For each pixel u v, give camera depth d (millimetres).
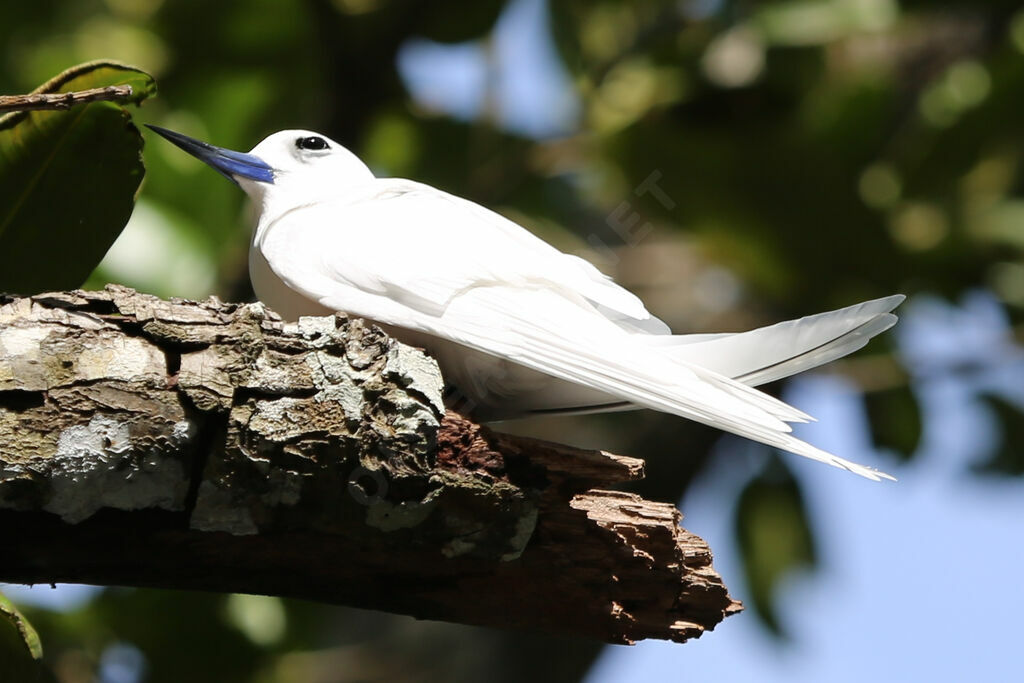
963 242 12875
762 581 13383
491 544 5473
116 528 5141
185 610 10188
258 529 5238
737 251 13273
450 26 12672
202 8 12273
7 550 5102
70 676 9969
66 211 6266
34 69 12148
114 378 4988
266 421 5078
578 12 13844
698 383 6102
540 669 12281
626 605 5898
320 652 12531
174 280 10133
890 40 14086
